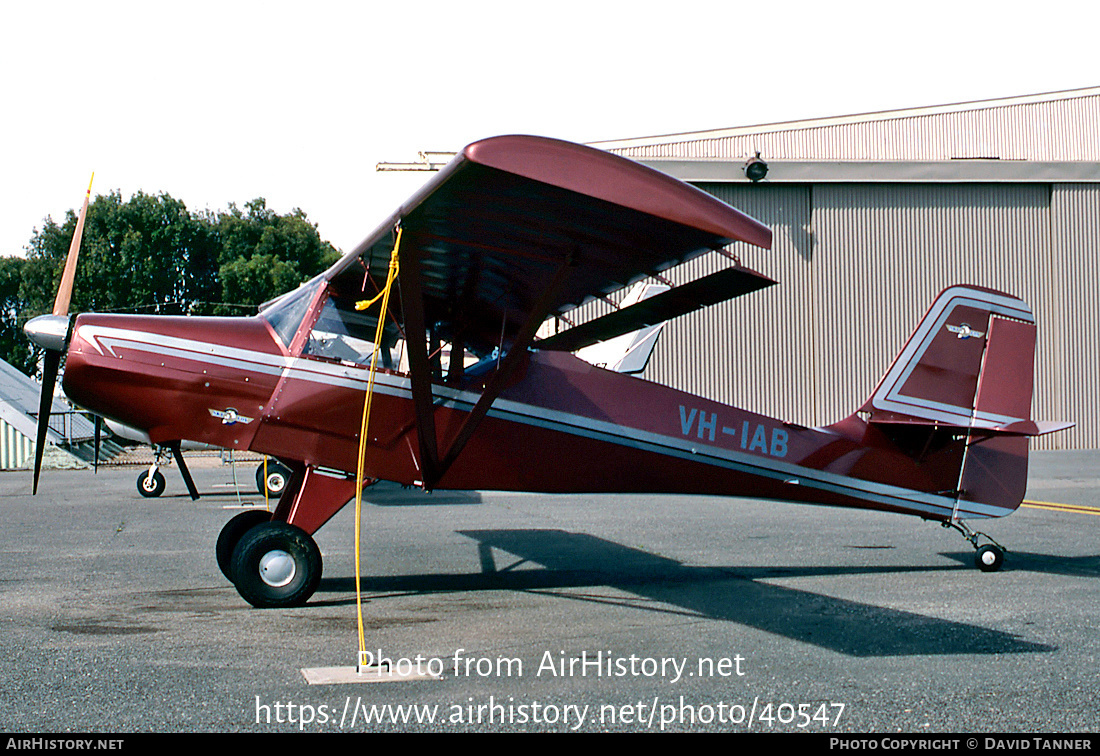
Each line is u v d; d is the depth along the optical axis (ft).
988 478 22.29
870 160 70.08
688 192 12.75
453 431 19.39
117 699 11.53
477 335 19.86
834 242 70.49
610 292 18.92
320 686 12.13
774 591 19.04
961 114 76.18
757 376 69.62
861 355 70.69
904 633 15.21
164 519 32.42
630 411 20.49
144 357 18.43
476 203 13.96
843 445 21.70
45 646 14.17
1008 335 22.29
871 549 25.17
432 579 20.57
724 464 21.03
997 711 11.20
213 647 14.17
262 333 19.13
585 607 17.34
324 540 27.14
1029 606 17.39
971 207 71.77
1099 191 72.79
